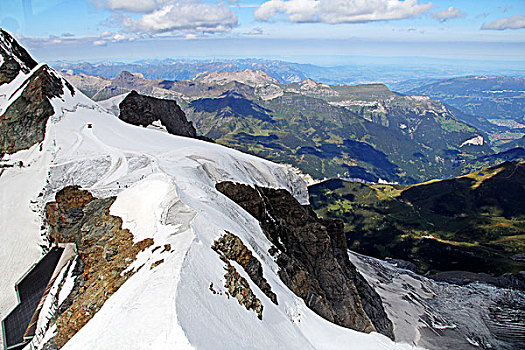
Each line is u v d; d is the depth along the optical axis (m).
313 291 48.12
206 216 35.44
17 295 36.12
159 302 21.78
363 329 52.66
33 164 51.41
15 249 41.59
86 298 28.28
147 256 29.03
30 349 27.83
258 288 32.91
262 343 25.16
